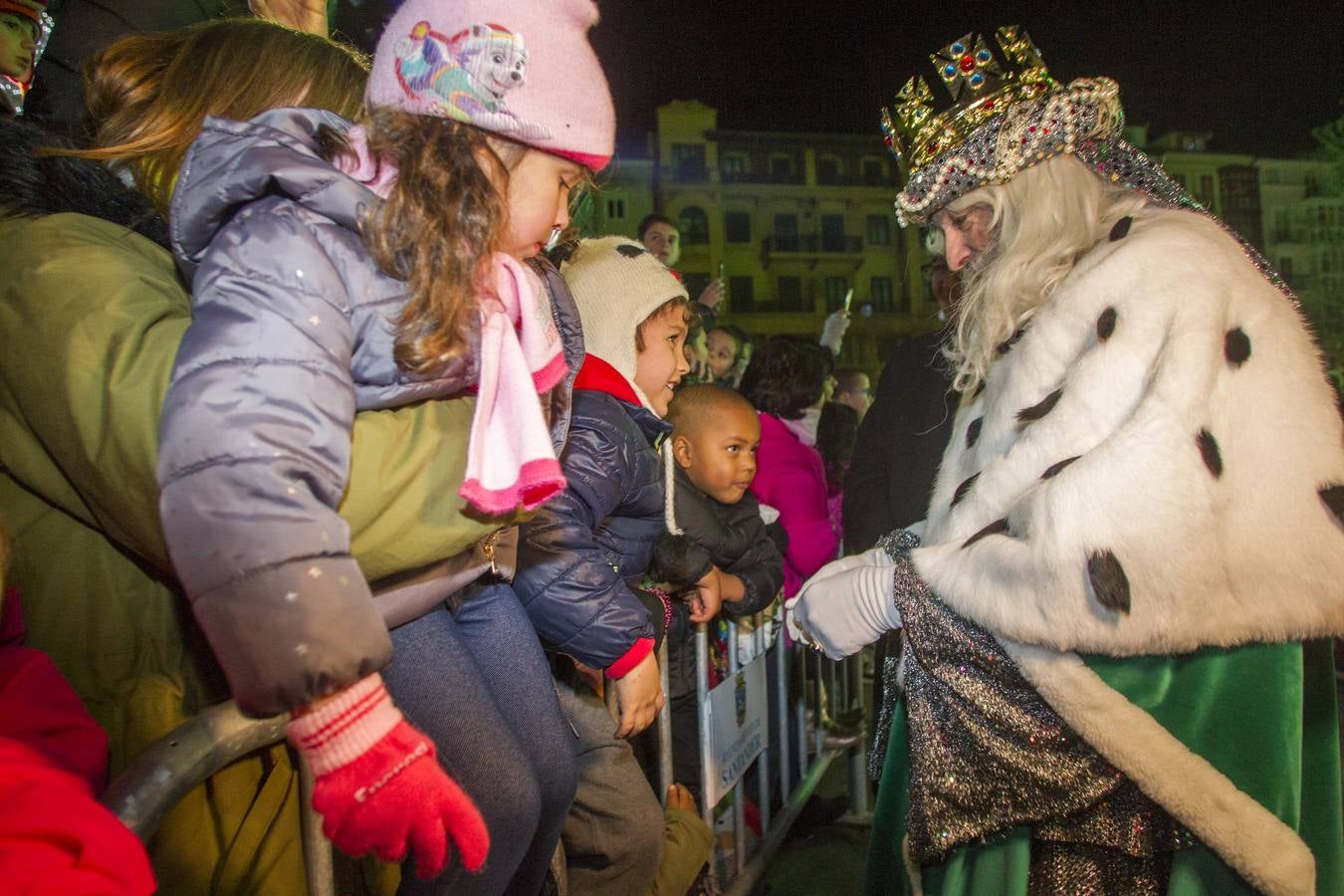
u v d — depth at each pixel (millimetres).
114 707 1048
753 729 2814
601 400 1837
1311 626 1327
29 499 1038
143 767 859
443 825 915
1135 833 1418
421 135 1026
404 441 1046
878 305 39250
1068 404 1426
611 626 1603
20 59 1303
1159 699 1392
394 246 974
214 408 841
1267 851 1299
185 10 1802
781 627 3062
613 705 1690
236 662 822
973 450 1638
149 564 1057
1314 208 37250
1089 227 1574
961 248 1729
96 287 967
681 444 2537
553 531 1614
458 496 1085
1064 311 1494
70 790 779
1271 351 1390
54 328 941
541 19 1103
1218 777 1334
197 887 1066
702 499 2416
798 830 3398
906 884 1741
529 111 1086
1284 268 37156
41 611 1029
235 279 908
